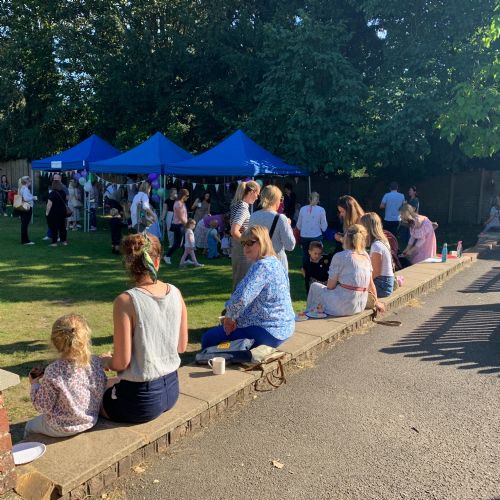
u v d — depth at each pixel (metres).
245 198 5.66
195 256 11.74
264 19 19.67
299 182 21.84
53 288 8.27
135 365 3.21
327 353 5.28
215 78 20.05
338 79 14.73
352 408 4.07
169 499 2.90
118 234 11.85
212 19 19.50
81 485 2.80
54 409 3.07
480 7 13.13
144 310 3.16
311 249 7.50
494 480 3.13
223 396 3.90
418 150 14.49
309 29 14.91
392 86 14.62
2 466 2.58
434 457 3.38
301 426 3.77
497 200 15.64
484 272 9.80
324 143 14.41
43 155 26.47
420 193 20.28
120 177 21.81
